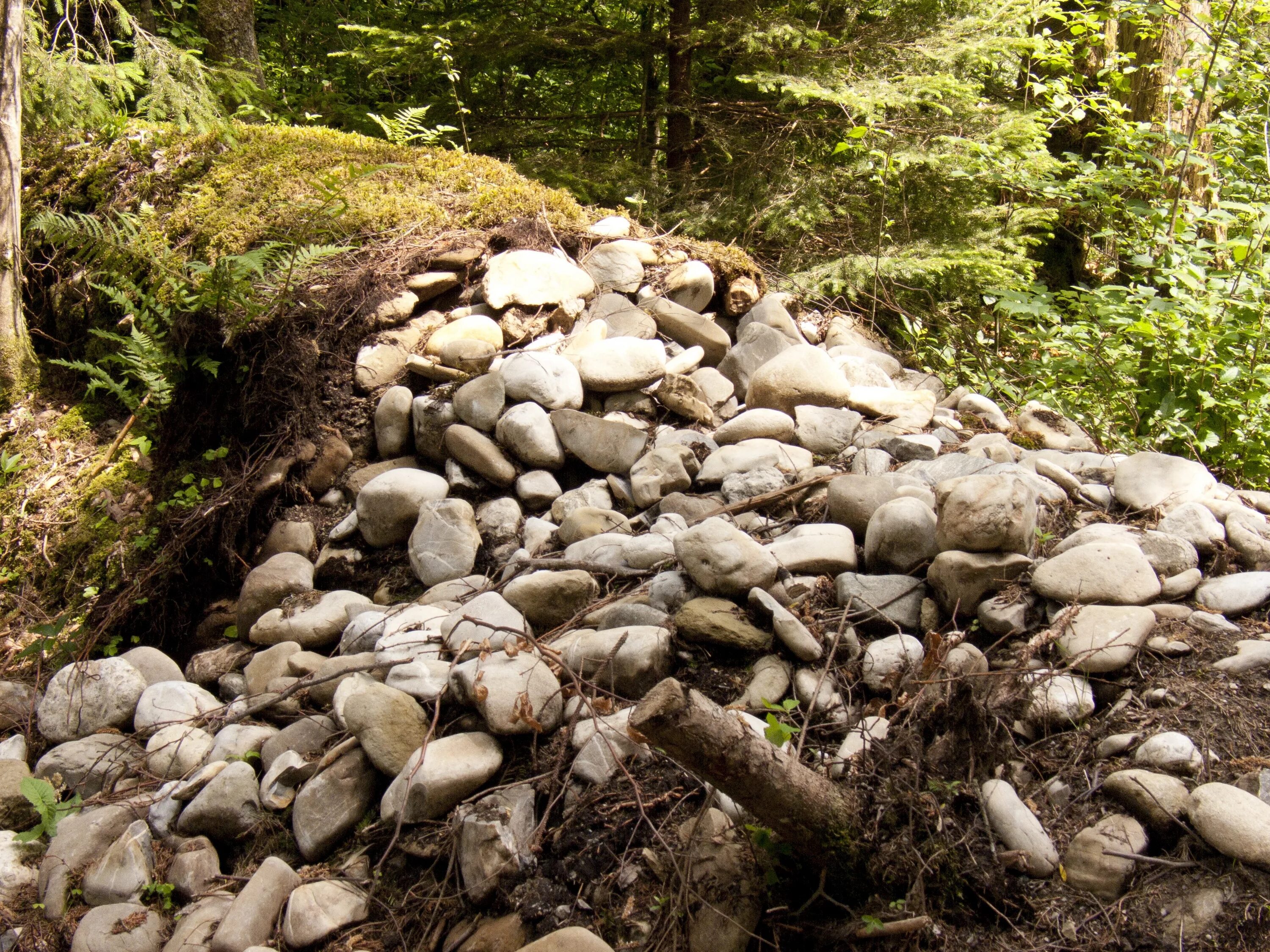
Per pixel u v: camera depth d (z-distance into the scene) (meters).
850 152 4.99
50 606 3.67
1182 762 2.18
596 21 5.66
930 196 4.94
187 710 3.01
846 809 2.00
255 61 5.97
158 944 2.43
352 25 5.02
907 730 2.18
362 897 2.37
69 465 4.04
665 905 2.13
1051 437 3.75
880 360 4.20
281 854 2.56
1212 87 5.12
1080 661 2.36
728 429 3.53
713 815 2.22
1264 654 2.39
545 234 4.20
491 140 5.49
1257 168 5.19
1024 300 4.45
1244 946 1.89
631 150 5.62
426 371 3.71
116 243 4.05
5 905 2.60
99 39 6.11
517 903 2.21
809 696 2.46
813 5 5.05
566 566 3.03
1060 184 5.05
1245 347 4.08
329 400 3.73
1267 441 3.95
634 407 3.70
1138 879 2.03
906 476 3.19
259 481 3.56
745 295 4.23
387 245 4.01
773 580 2.71
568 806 2.35
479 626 2.75
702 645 2.63
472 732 2.54
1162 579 2.68
